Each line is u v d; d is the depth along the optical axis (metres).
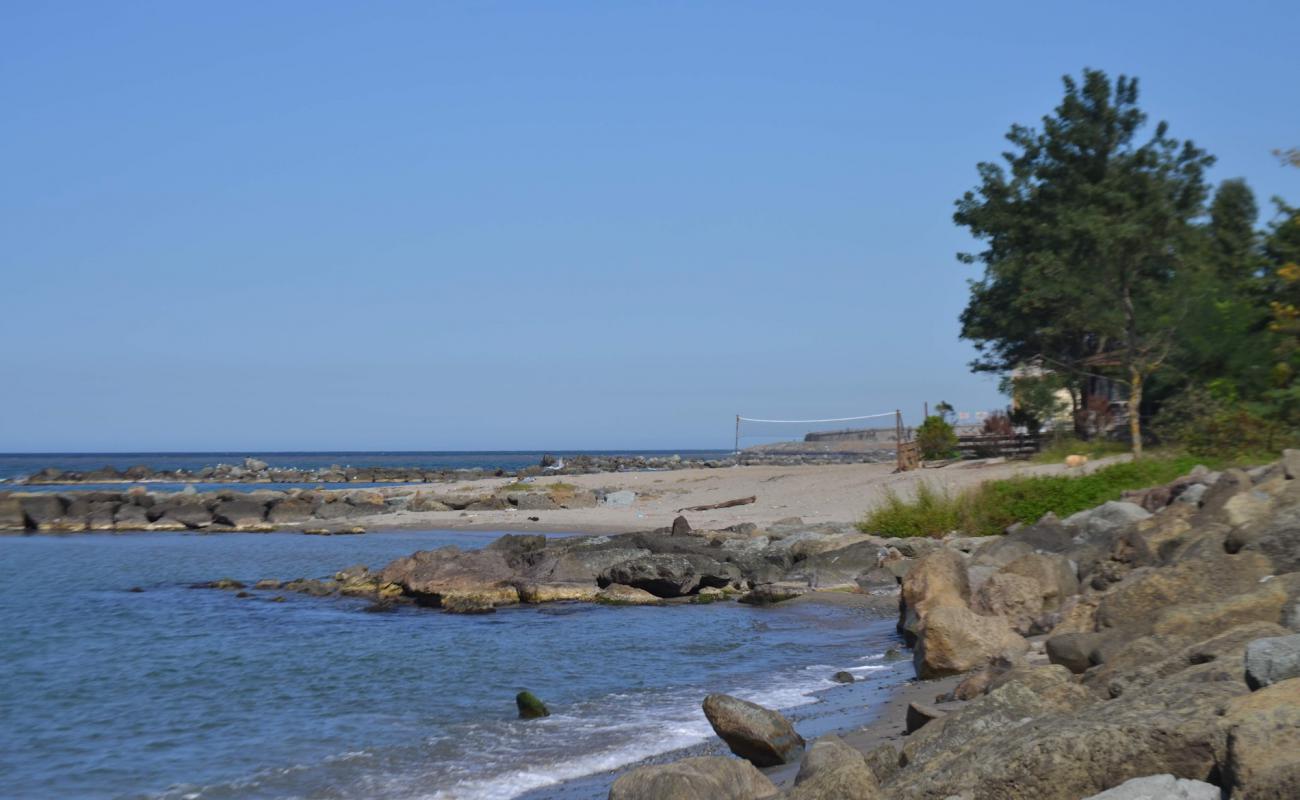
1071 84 38.59
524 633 19.44
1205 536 12.68
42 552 37.28
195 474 101.19
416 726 12.57
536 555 26.05
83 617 22.25
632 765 10.53
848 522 30.55
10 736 12.55
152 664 16.95
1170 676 7.02
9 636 19.88
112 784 10.59
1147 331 33.19
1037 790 5.76
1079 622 12.66
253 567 32.16
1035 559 15.80
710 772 7.84
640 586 23.95
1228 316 31.59
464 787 10.05
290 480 96.00
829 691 13.59
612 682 14.88
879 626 19.14
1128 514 20.08
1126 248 31.88
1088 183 37.16
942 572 16.94
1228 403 28.88
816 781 6.54
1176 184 35.66
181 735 12.50
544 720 12.62
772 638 18.31
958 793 5.95
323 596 25.33
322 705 13.91
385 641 18.80
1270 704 5.26
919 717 9.54
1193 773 5.47
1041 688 8.29
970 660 13.19
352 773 10.66
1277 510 13.57
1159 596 11.41
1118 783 5.61
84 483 92.75
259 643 18.80
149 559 34.59
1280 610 8.74
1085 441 36.78
